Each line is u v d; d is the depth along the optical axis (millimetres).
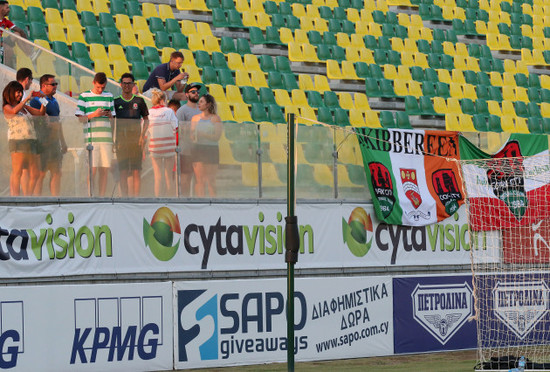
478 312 33781
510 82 61031
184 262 30453
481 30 65250
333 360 32406
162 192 30750
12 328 26125
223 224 31406
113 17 49656
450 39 63094
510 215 37188
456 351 35406
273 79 50750
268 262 32281
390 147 35688
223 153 32094
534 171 37781
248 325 30859
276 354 31453
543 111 59406
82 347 27438
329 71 53938
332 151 34438
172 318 29297
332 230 33688
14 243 27000
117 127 29891
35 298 26625
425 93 55875
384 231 35094
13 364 26047
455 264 36531
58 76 34594
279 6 58438
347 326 32906
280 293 31719
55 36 46094
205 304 30000
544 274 37312
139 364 28516
